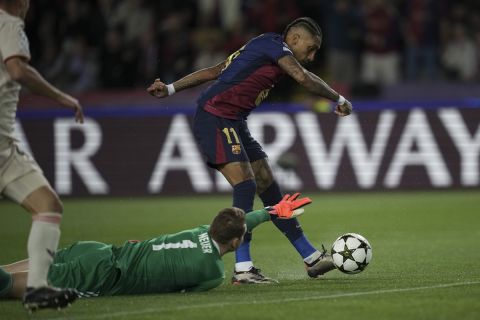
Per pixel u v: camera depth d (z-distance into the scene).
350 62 74.44
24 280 24.61
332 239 42.00
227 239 25.83
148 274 25.45
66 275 24.92
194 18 78.94
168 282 25.64
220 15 77.38
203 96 28.83
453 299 24.58
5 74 22.16
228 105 28.55
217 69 30.17
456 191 65.12
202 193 65.62
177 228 47.44
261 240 41.91
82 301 24.73
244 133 29.36
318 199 61.31
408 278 29.30
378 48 73.56
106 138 66.00
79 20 75.06
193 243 25.89
